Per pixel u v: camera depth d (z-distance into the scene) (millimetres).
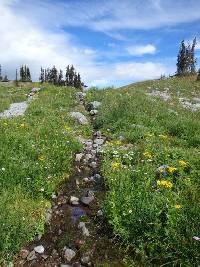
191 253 7629
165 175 11125
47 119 20188
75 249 8727
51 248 8781
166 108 24047
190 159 12250
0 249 8148
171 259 7773
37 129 16922
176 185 10320
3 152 12742
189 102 38750
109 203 9570
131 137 16547
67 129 17969
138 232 8562
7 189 10523
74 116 21266
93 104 25312
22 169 11594
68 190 11609
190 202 8992
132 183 10508
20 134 15602
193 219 8211
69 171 12852
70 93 32531
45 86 39781
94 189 11602
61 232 9367
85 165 13594
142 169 11500
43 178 11391
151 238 8273
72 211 10328
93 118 22234
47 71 100562
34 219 9484
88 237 9062
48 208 10320
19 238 8570
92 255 8461
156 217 8539
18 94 36594
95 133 18469
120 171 11656
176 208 8641
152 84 57031
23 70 124625
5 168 11406
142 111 21469
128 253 8312
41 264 8273
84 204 10625
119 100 24766
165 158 12625
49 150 13867
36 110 22359
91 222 9695
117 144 15672
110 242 8750
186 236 7953
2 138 14484
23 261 8297
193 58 79000
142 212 8750
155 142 15633
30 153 13203
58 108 24766
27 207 9781
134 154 13602
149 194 9602
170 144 15922
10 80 128875
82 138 17766
